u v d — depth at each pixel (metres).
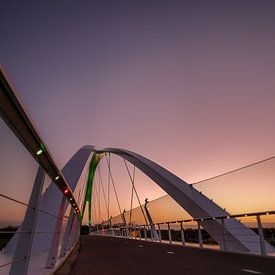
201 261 7.61
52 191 14.30
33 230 3.05
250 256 8.97
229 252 10.50
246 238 12.98
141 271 5.86
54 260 5.46
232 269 6.09
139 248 12.88
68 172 25.98
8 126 2.47
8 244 5.03
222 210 16.94
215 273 5.54
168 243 17.09
